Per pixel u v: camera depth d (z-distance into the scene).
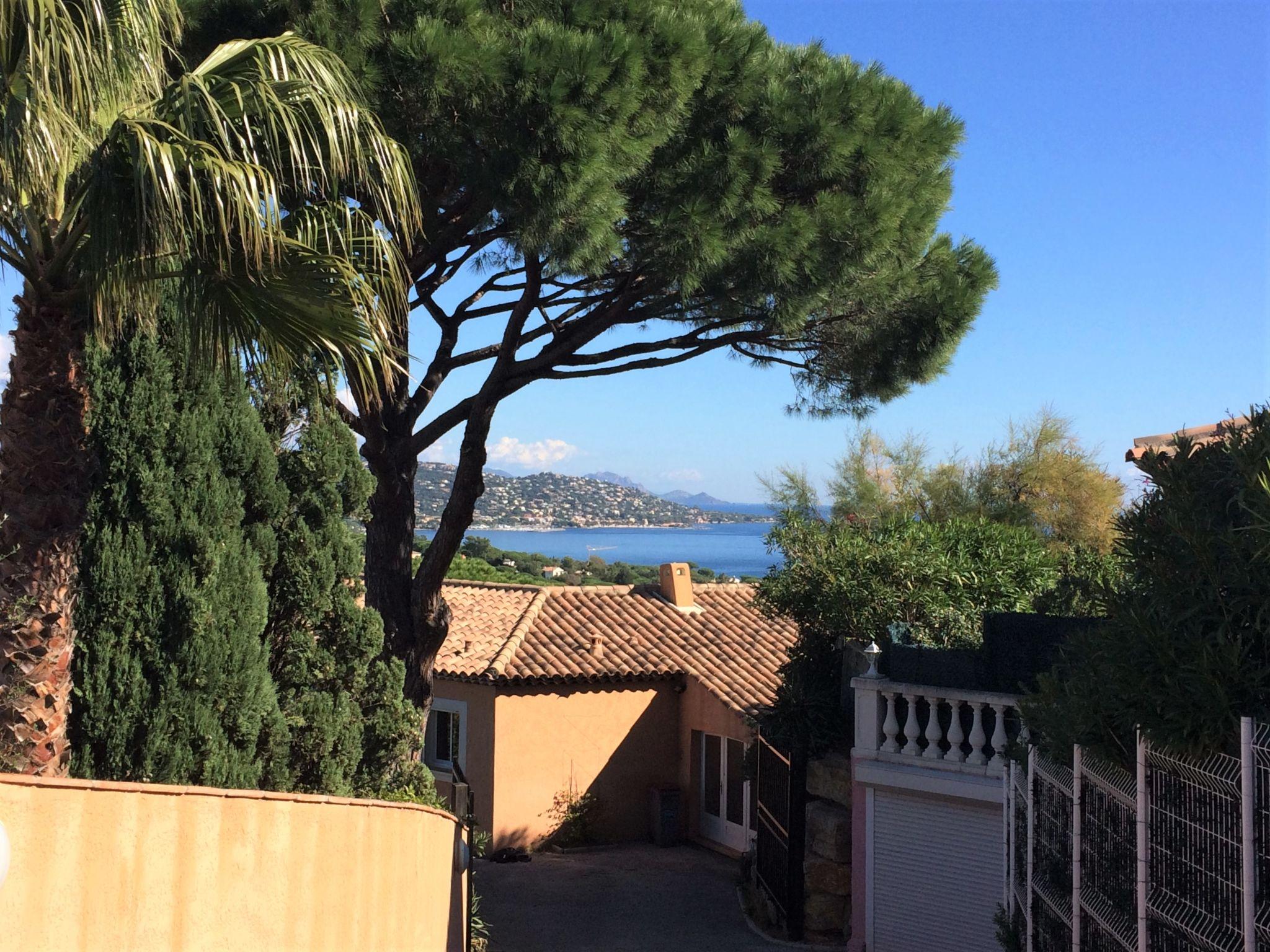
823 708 13.92
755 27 10.88
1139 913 4.87
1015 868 7.86
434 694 20.50
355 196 9.03
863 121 10.57
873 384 12.96
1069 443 25.44
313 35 8.85
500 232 11.02
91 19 5.78
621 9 9.79
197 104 5.59
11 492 5.71
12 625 5.65
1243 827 4.03
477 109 8.93
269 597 8.29
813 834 13.70
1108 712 5.34
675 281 10.45
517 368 11.99
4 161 5.25
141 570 6.80
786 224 10.20
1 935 3.04
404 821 7.40
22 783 3.17
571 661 20.19
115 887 3.61
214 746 7.00
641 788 20.55
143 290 6.00
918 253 11.71
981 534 14.62
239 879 4.55
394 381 11.53
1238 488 4.97
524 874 17.95
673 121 9.77
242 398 7.66
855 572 13.70
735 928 14.66
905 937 11.97
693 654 20.95
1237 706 4.43
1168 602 4.94
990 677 11.60
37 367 5.75
